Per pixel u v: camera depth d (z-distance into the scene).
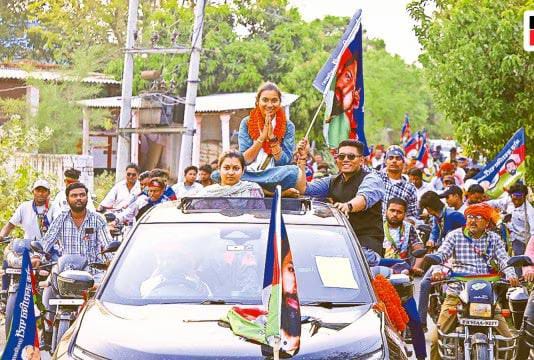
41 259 10.70
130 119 22.98
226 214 7.89
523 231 15.09
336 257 7.35
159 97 23.48
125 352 6.11
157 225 7.70
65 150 33.91
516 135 14.80
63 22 48.53
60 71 35.97
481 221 10.28
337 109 12.20
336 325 6.48
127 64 22.91
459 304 9.62
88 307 6.91
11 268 11.21
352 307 6.89
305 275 7.18
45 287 10.33
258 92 10.27
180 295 7.02
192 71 22.14
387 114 89.94
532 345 10.01
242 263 7.26
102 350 6.18
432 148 49.75
